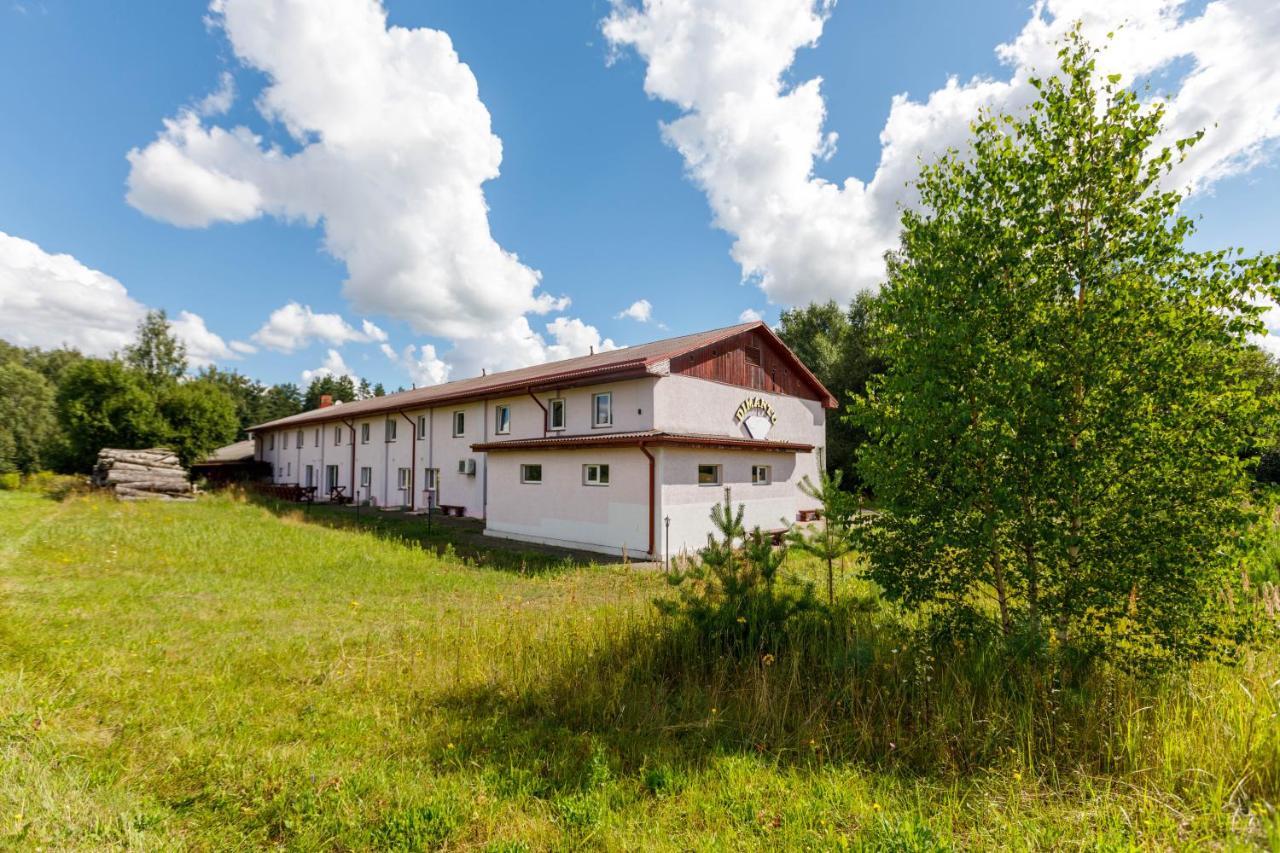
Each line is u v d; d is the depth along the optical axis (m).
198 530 14.59
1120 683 4.22
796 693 4.77
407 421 26.61
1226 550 4.14
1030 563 4.67
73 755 3.70
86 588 8.50
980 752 3.72
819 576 8.90
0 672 4.99
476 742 4.14
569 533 15.65
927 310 4.91
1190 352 4.17
